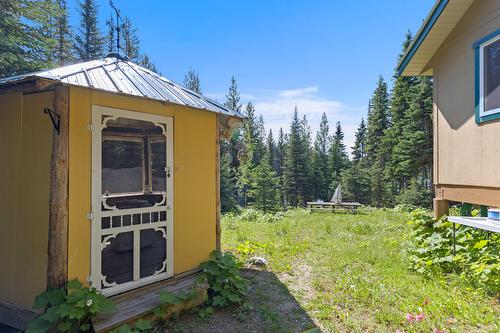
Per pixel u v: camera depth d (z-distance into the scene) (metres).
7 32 6.87
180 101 3.40
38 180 2.86
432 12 5.21
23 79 2.47
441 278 4.02
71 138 2.71
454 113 5.29
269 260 5.09
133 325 2.69
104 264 3.49
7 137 3.10
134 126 4.61
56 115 2.64
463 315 3.00
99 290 2.89
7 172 3.08
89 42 17.50
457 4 4.93
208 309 3.20
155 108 3.45
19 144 3.00
